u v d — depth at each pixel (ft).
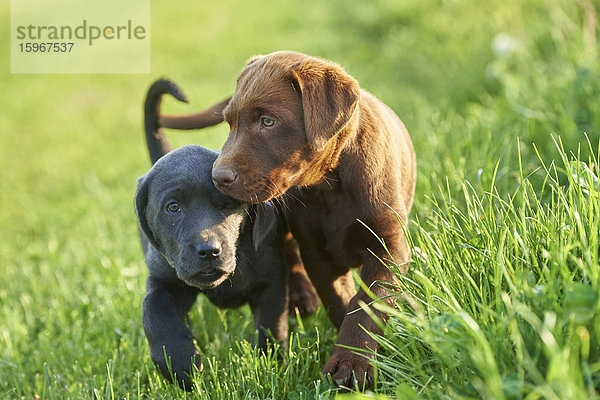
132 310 14.53
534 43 25.03
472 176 15.76
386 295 10.68
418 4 38.81
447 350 8.20
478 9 33.47
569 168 10.24
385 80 30.32
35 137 36.86
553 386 6.88
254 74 10.82
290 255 14.06
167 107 33.71
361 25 40.68
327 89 10.38
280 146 10.33
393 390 9.26
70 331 14.74
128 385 12.45
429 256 10.34
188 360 10.94
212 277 10.89
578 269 9.11
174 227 11.12
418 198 15.43
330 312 12.35
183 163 11.39
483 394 7.86
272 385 10.23
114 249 19.19
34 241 23.29
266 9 53.11
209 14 56.65
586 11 23.07
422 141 19.36
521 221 10.33
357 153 11.07
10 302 17.58
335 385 10.36
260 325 12.10
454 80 27.12
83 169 30.22
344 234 11.48
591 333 7.94
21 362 13.88
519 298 8.53
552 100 18.79
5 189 29.22
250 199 10.26
